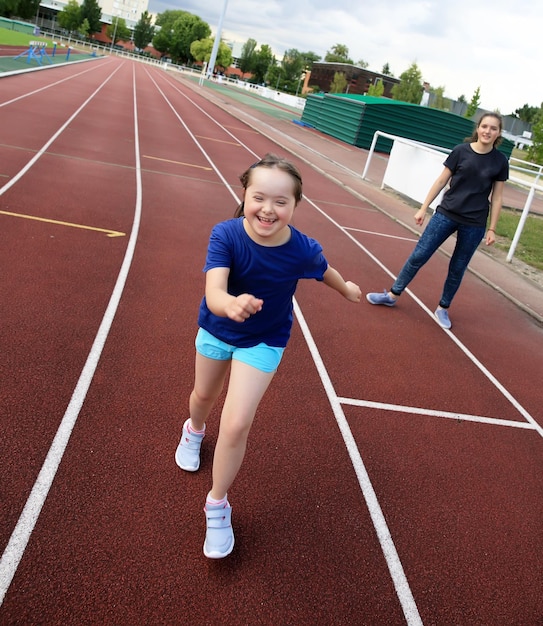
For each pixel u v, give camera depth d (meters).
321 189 12.96
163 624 2.13
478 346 5.73
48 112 15.02
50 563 2.27
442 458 3.64
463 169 5.42
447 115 25.78
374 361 4.86
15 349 3.76
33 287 4.75
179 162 12.33
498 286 7.87
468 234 5.54
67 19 104.88
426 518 3.05
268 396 3.91
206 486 2.92
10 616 2.02
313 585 2.46
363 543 2.77
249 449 3.29
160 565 2.38
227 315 1.95
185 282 5.66
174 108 25.16
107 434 3.14
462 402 4.48
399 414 4.07
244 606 2.28
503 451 3.90
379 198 13.20
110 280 5.27
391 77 68.25
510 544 2.99
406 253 8.95
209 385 2.62
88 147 11.58
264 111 35.88
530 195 8.98
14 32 54.78
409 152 13.23
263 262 2.21
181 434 3.29
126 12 145.88
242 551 2.56
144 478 2.87
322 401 4.01
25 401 3.25
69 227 6.45
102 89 25.88
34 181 8.07
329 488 3.12
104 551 2.39
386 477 3.32
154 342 4.31
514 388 4.97
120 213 7.50
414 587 2.57
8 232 5.84
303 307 5.72
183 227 7.55
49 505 2.56
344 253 8.14
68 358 3.81
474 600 2.57
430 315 6.32
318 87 77.25
